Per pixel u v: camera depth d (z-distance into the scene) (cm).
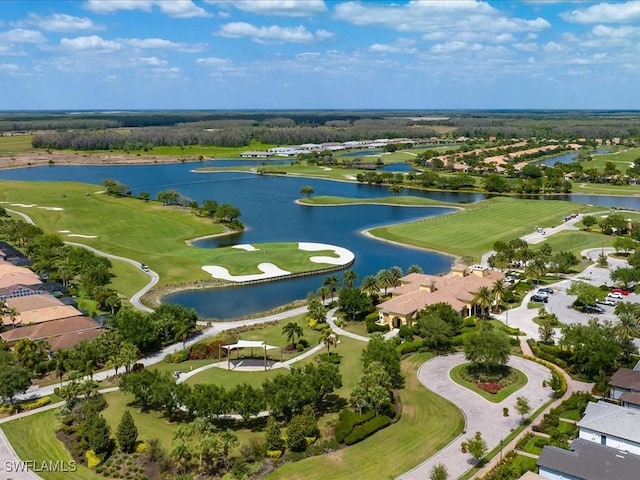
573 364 11275
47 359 11956
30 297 14588
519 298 15600
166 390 9419
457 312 13988
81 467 8200
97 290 15588
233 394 9175
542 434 8806
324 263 19262
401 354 12194
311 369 10038
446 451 8462
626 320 11531
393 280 15875
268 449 8462
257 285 17525
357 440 8762
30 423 9462
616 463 7238
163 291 16650
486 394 10288
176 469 8038
